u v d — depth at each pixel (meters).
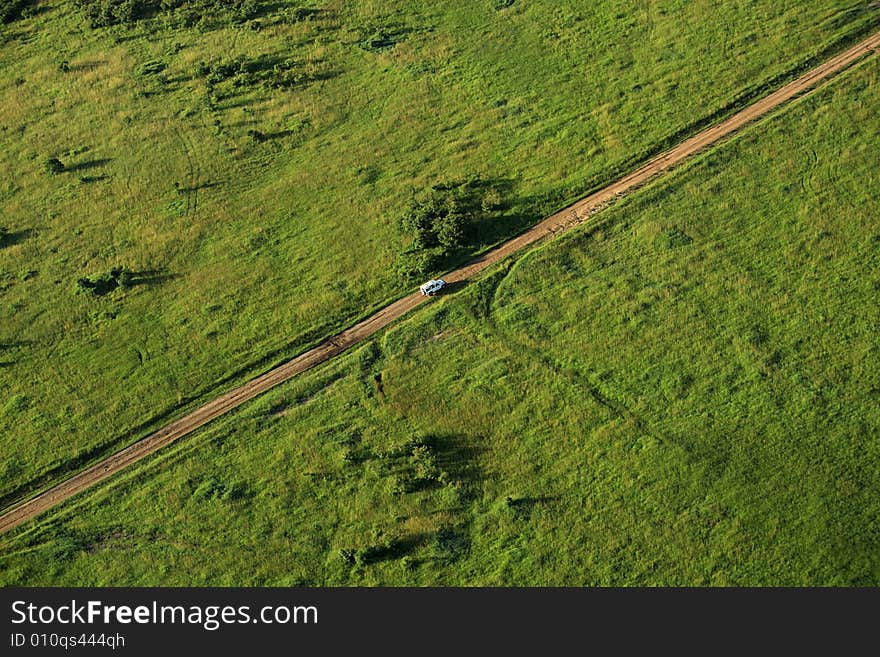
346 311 80.94
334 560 67.06
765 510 65.38
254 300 83.06
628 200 83.31
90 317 84.12
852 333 72.56
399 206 87.75
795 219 79.44
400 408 73.62
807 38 92.62
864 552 62.84
